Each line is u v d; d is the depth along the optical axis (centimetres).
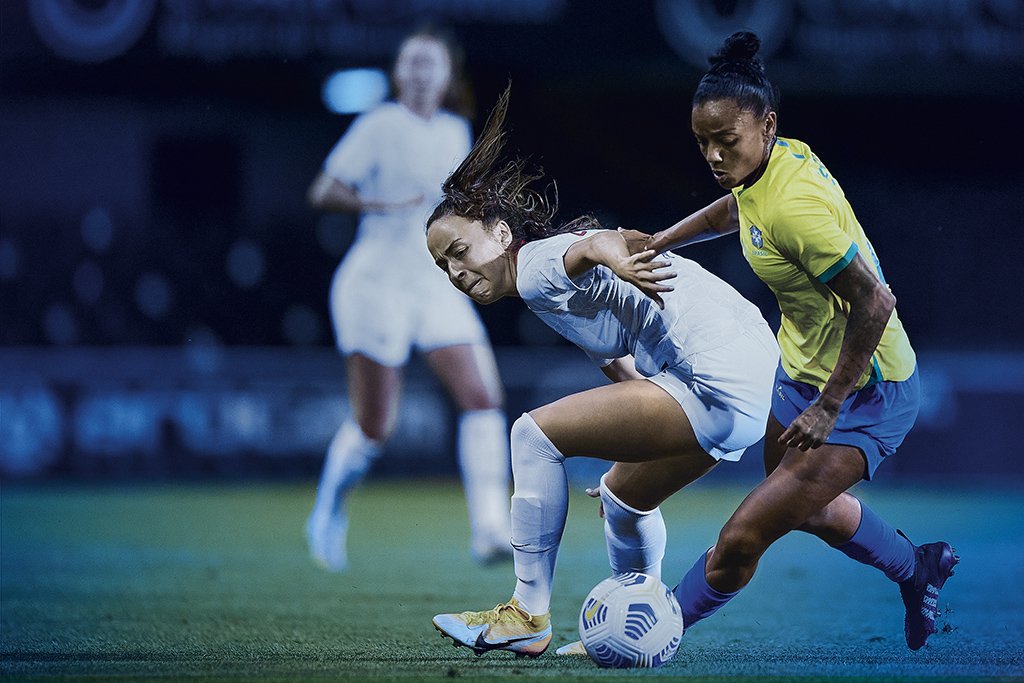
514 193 1357
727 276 5150
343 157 2628
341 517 2542
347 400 4584
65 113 5300
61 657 1434
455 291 2630
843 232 1232
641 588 1325
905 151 5525
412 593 2130
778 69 4353
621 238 1255
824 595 2125
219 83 4862
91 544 2948
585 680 1252
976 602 2000
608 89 5166
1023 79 4375
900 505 4050
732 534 1312
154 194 5422
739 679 1264
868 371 1311
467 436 2586
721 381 1295
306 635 1638
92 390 4506
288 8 4356
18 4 4412
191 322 5291
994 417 4694
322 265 5422
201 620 1792
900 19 4334
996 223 5481
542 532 1355
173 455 4531
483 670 1325
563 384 4597
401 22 4353
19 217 5288
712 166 1274
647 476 1382
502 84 5116
